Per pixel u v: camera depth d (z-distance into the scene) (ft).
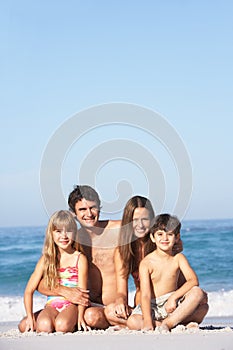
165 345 16.53
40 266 20.52
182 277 20.97
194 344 16.60
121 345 16.63
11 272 55.57
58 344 17.01
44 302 38.45
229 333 18.13
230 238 69.36
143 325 19.25
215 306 35.53
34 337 18.24
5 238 84.23
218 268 53.98
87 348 16.46
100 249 21.20
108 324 20.30
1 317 34.45
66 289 20.06
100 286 21.18
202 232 76.54
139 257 20.97
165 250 20.15
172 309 19.48
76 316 19.79
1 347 16.89
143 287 19.83
